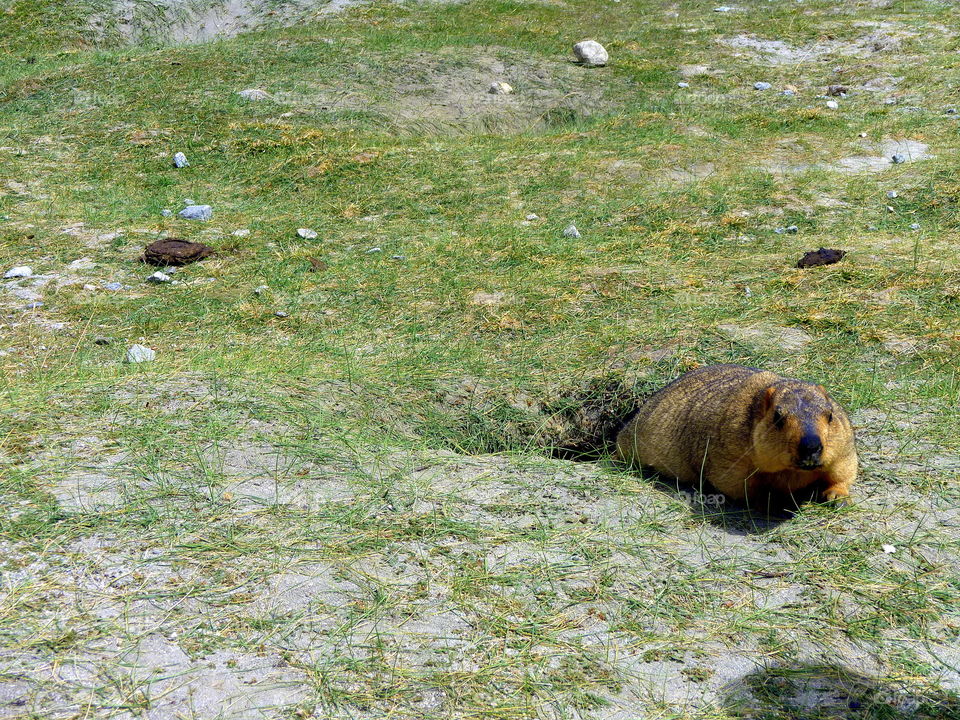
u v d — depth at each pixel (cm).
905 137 1997
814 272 1337
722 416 792
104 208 1705
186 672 570
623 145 1991
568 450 1034
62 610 618
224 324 1209
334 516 742
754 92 2447
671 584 681
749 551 727
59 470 785
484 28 3025
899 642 623
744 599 667
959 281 1280
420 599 650
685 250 1470
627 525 762
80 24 3103
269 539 706
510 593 661
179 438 853
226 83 2370
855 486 816
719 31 2956
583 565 698
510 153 1984
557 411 1039
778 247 1473
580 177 1830
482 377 1067
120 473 788
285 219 1661
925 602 661
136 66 2481
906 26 2869
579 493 814
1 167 1862
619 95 2448
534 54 2712
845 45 2789
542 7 3288
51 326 1200
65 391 952
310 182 1834
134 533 703
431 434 975
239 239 1554
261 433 879
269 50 2636
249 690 559
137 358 1064
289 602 639
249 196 1794
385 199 1756
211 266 1440
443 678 576
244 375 1013
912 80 2414
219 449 840
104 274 1406
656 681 584
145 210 1702
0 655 577
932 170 1764
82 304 1274
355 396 1005
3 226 1582
